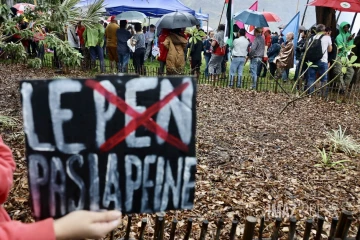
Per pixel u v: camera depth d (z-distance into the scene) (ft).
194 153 3.90
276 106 23.48
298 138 16.89
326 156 13.83
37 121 3.54
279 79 32.01
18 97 21.18
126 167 3.78
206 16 62.90
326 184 11.99
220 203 10.36
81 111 3.61
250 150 14.84
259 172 12.62
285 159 13.99
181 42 27.71
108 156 3.72
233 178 12.03
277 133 17.53
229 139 16.16
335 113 22.58
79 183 3.70
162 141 3.81
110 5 46.06
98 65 33.94
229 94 26.48
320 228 5.82
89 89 3.60
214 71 31.86
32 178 3.62
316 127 19.08
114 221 3.53
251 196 10.87
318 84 26.76
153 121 3.77
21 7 40.63
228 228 9.18
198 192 10.91
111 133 3.69
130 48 34.55
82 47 32.91
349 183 12.16
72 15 18.57
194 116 3.84
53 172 3.64
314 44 26.18
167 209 3.95
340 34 28.02
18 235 3.05
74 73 31.40
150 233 8.86
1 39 17.80
